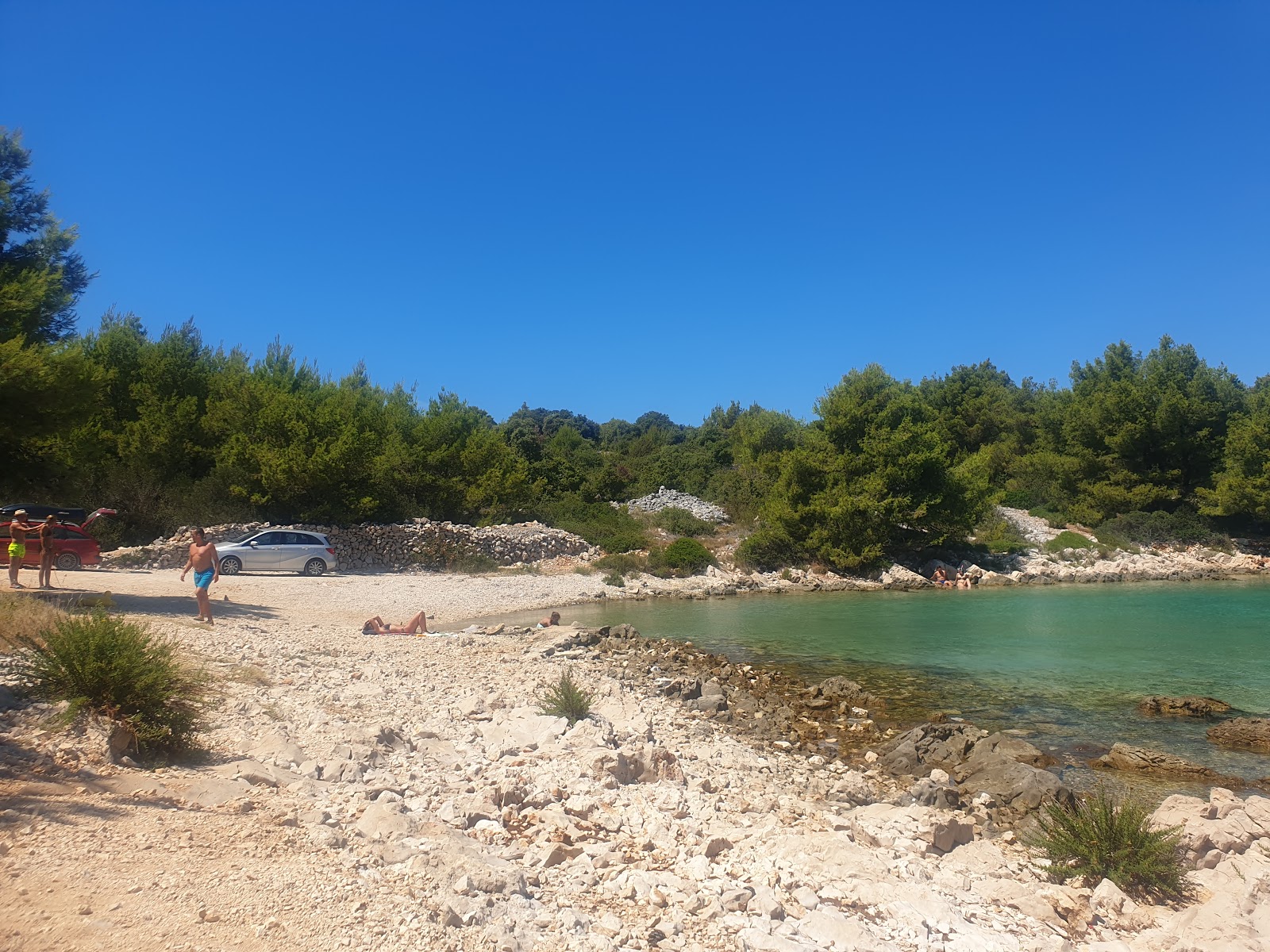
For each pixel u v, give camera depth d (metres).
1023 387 84.94
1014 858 8.44
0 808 5.70
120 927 4.24
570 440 95.94
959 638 24.17
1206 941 6.18
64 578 24.08
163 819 6.00
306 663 14.48
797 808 9.26
